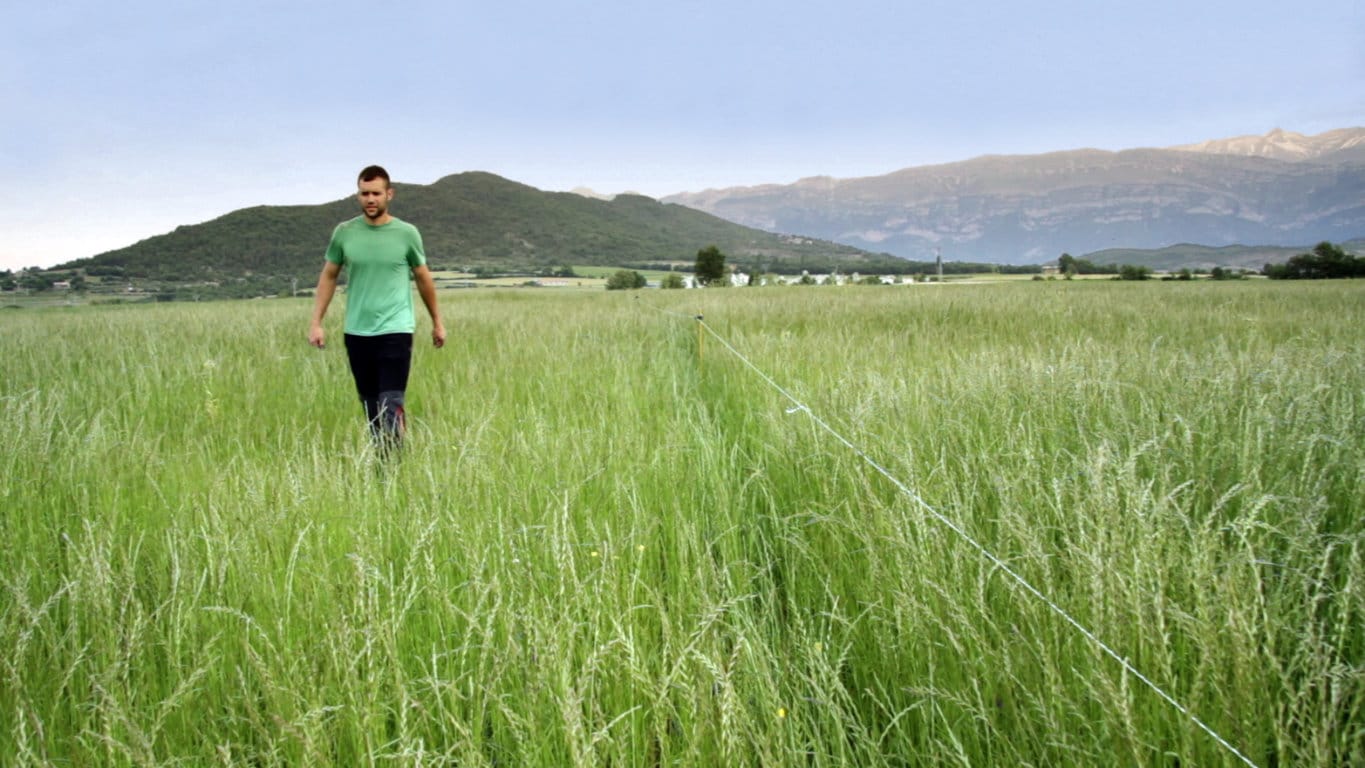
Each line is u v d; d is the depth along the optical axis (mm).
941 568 2227
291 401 6301
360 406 6164
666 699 1804
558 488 3217
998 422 3744
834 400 4477
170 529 2705
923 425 3711
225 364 7961
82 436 4480
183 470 3789
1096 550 1904
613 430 4465
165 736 1797
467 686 2072
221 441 4918
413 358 8578
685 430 4633
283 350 9344
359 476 3434
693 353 9281
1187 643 1854
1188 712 1507
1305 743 1492
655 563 2859
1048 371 4559
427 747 1896
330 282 5211
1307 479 2619
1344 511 2631
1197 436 3377
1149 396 4121
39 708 1923
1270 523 2479
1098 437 3348
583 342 9805
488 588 2152
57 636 2156
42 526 2949
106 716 1677
